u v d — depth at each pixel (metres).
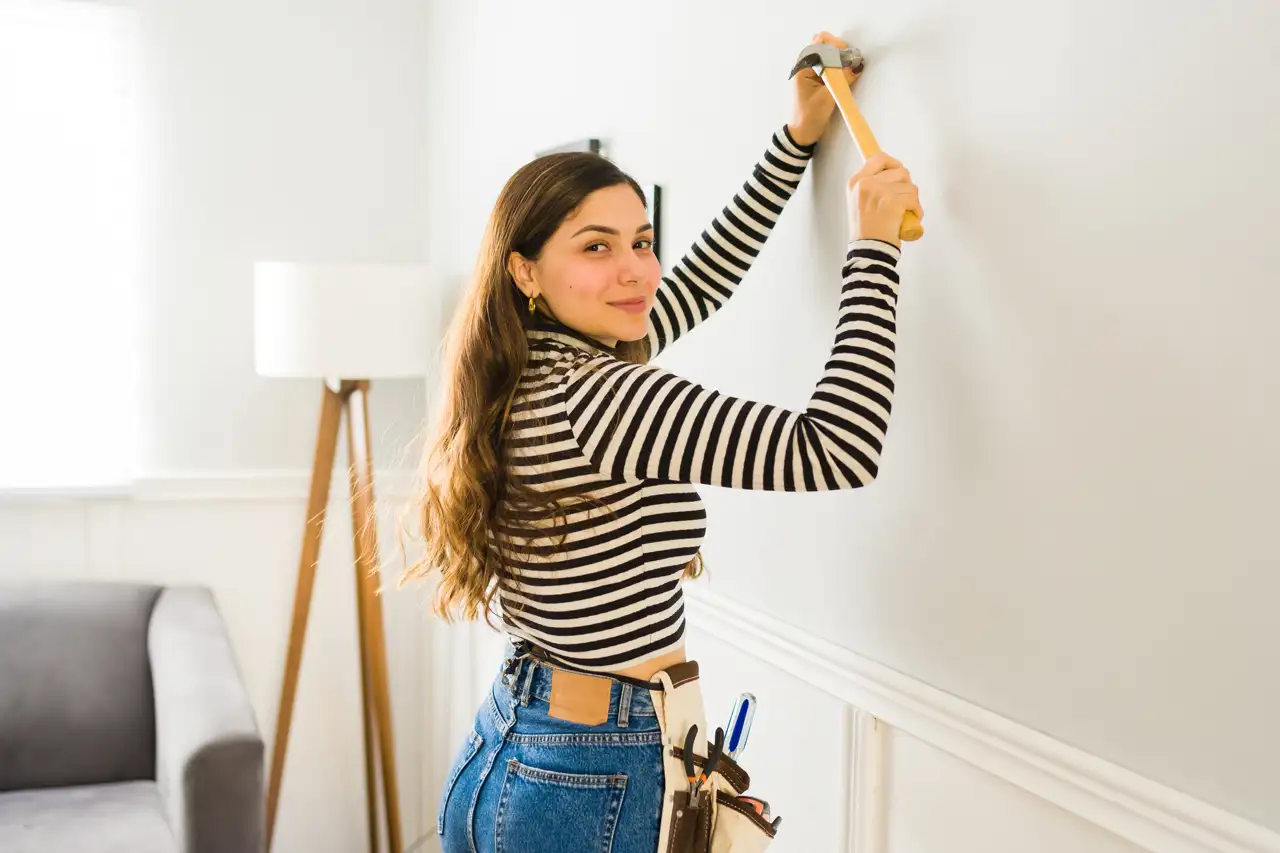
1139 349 1.04
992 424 1.23
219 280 3.30
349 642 3.46
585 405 1.18
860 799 1.46
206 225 3.28
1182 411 1.00
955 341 1.28
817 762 1.57
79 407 3.19
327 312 2.81
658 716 1.24
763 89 1.63
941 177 1.29
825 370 1.13
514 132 2.69
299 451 3.40
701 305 1.55
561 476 1.21
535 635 1.29
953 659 1.30
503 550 1.28
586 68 2.26
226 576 3.34
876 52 1.39
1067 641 1.14
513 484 1.25
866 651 1.45
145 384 3.25
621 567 1.22
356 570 3.11
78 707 2.74
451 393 1.32
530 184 1.28
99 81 3.16
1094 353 1.09
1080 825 1.14
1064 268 1.12
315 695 3.43
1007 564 1.21
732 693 1.81
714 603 1.81
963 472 1.27
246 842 2.13
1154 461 1.03
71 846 2.24
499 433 1.28
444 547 1.37
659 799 1.23
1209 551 0.99
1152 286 1.03
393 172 3.46
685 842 1.23
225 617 3.35
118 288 3.21
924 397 1.33
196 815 2.10
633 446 1.14
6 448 3.14
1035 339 1.16
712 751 1.25
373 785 3.30
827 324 1.49
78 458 3.20
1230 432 0.96
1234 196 0.95
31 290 3.13
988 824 1.26
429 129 3.46
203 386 3.30
